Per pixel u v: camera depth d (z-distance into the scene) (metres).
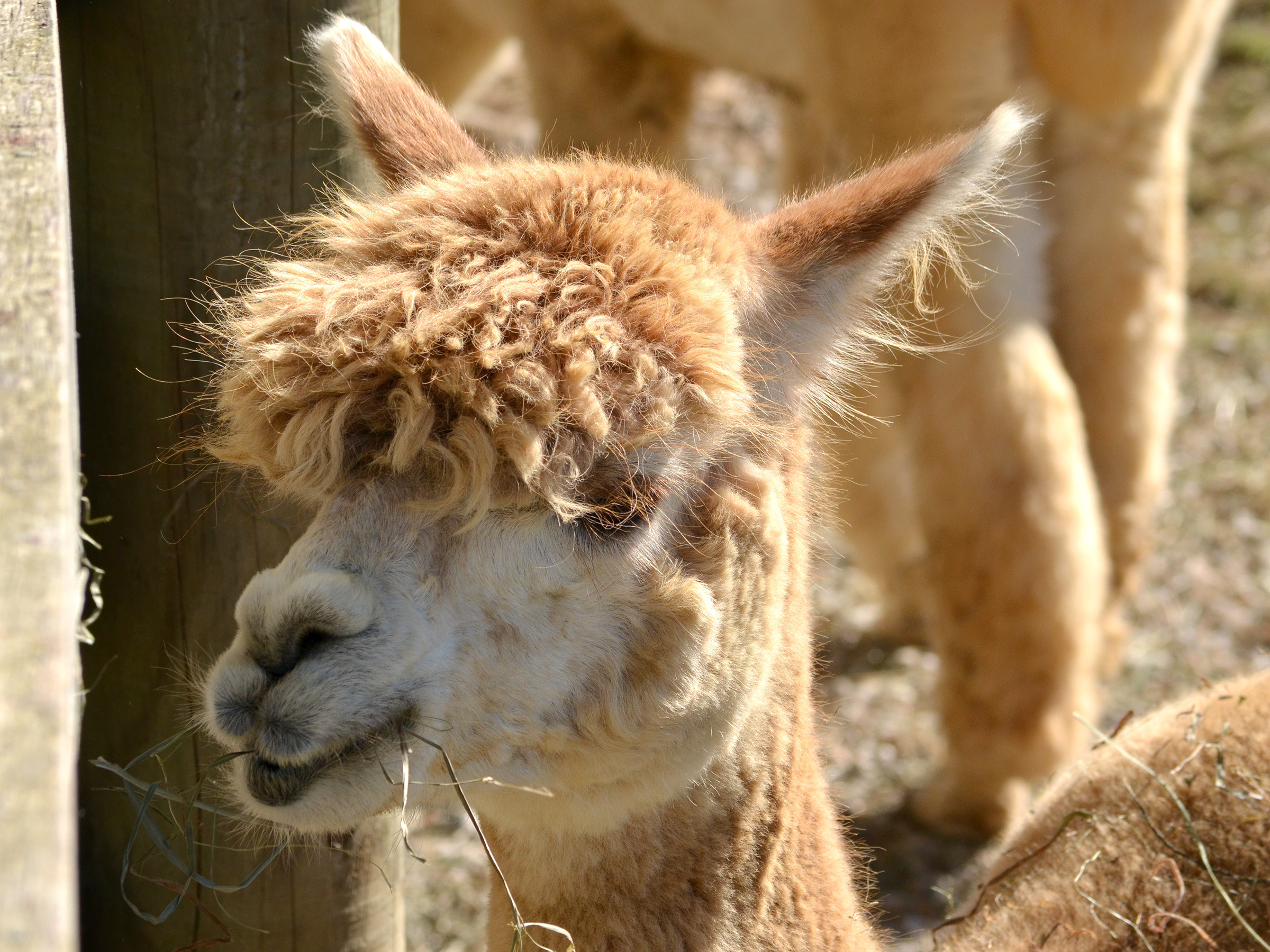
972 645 13.12
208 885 6.96
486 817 7.62
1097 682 14.98
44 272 4.38
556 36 17.28
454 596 6.11
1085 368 14.64
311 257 7.64
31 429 3.79
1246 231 25.44
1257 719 9.23
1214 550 18.47
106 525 8.26
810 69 14.84
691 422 6.35
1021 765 13.32
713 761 7.21
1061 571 12.65
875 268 7.54
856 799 14.64
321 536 6.03
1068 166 14.29
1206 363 22.23
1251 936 7.73
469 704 6.23
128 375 8.06
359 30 7.75
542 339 5.93
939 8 12.77
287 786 5.92
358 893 8.91
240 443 6.34
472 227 6.35
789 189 16.59
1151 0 12.56
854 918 8.28
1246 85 29.80
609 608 6.46
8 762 3.00
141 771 8.50
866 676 16.56
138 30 7.52
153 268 7.86
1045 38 13.16
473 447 5.78
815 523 8.82
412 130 7.59
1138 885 8.68
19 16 6.23
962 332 12.50
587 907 7.38
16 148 5.07
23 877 2.83
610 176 6.92
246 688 5.91
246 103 7.68
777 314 7.34
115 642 8.39
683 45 16.56
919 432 12.96
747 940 7.62
